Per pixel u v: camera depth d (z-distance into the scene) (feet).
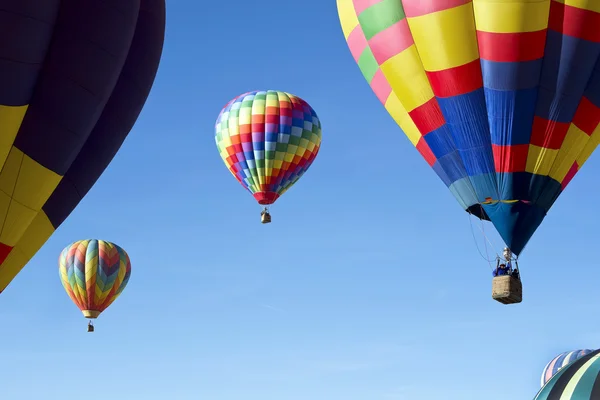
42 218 57.00
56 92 55.47
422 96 70.13
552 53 67.41
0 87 53.11
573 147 68.90
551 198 68.95
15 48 53.06
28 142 55.11
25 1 53.01
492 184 68.39
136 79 61.05
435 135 70.28
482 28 67.41
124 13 57.88
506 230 67.97
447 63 68.33
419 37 69.10
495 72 67.62
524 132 67.82
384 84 72.38
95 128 59.00
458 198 70.33
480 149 68.54
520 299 67.36
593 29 67.21
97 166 59.52
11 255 55.88
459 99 68.59
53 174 56.24
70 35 55.67
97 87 57.11
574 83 67.77
